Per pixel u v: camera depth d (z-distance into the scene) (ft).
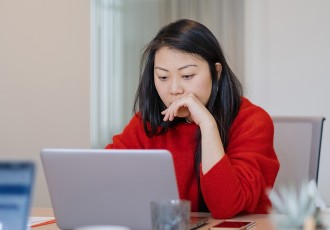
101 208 5.44
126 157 5.21
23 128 13.46
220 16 15.43
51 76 13.94
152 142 7.55
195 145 7.20
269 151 7.12
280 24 15.24
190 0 15.57
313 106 14.90
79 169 5.39
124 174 5.26
